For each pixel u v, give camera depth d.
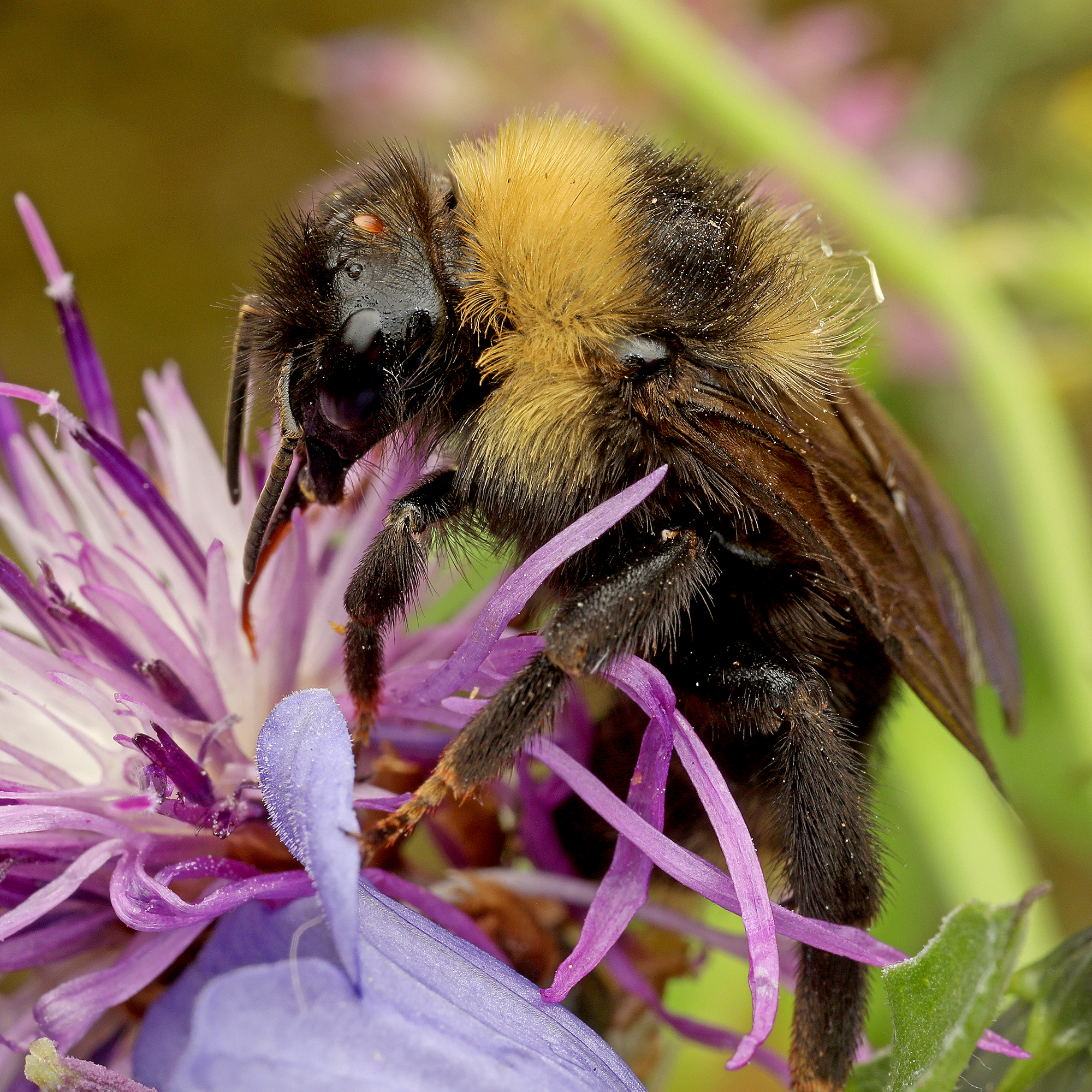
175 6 0.26
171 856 0.10
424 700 0.10
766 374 0.10
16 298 0.23
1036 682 0.14
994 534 0.15
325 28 0.26
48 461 0.10
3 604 0.10
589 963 0.10
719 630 0.10
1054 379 0.15
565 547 0.10
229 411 0.10
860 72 0.18
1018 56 0.17
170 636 0.10
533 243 0.10
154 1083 0.09
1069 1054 0.10
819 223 0.11
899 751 0.12
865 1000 0.10
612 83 0.16
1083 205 0.15
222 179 0.25
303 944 0.09
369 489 0.10
